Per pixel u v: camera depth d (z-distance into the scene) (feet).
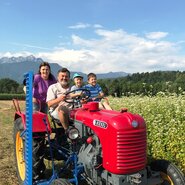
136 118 6.77
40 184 7.77
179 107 12.19
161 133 10.54
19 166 9.15
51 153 8.02
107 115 7.00
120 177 6.50
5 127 19.29
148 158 10.20
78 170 7.47
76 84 10.57
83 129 7.47
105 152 6.73
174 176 6.77
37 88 9.37
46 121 8.05
